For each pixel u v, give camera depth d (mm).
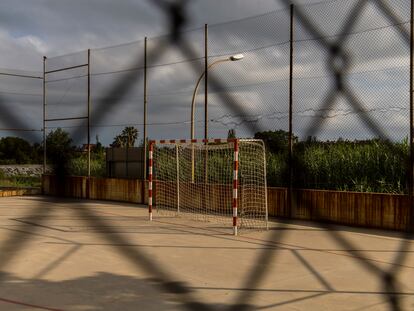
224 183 14430
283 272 6742
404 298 5418
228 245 8992
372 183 13008
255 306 5066
